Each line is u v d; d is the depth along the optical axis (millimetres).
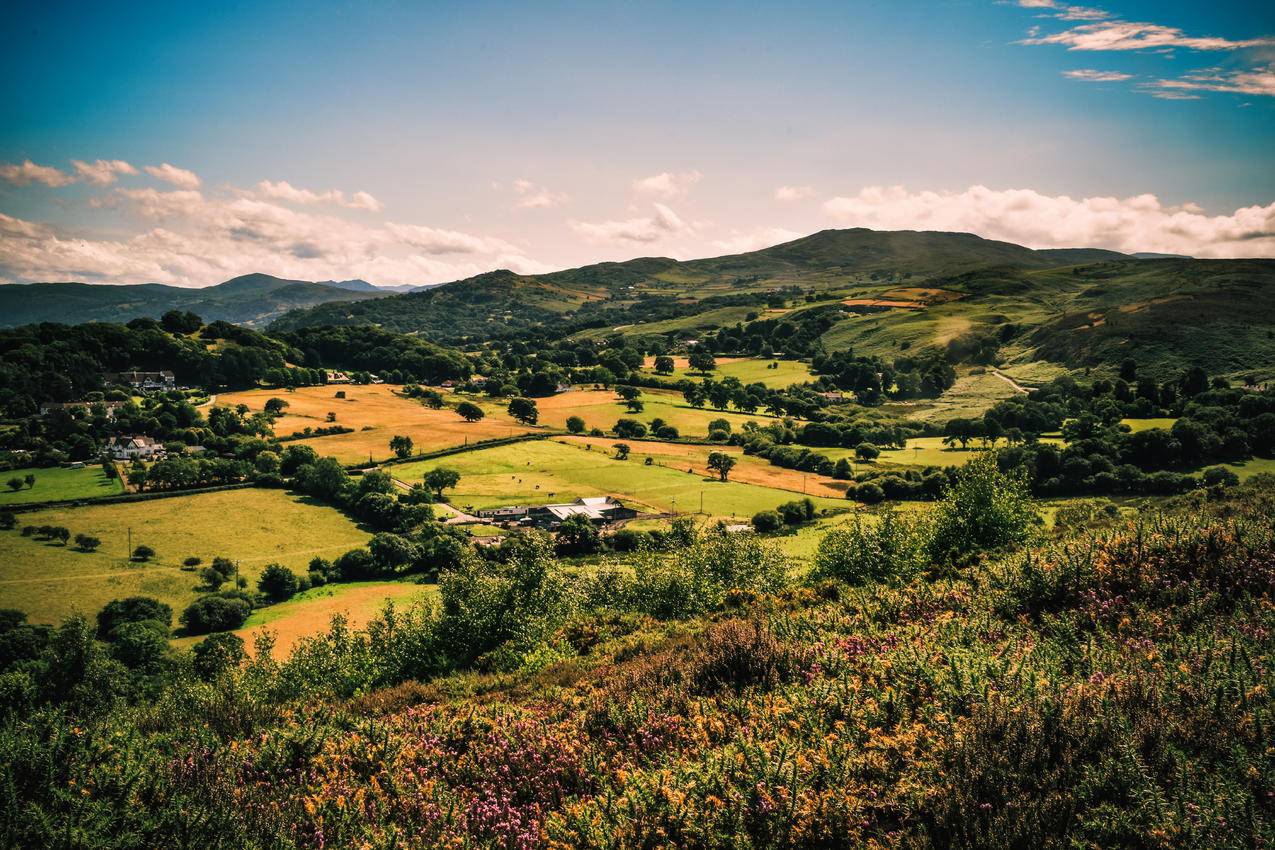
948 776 6664
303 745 10352
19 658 53375
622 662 15859
